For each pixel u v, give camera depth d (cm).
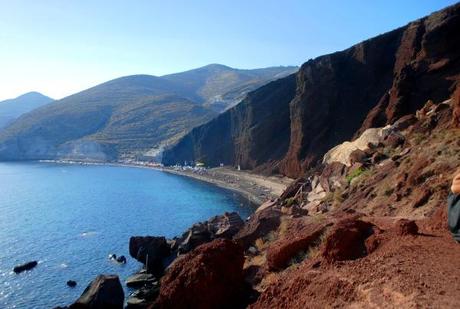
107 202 8219
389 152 3422
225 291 1452
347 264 1066
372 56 8300
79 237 5294
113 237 5291
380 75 8194
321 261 1159
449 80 5831
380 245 1127
